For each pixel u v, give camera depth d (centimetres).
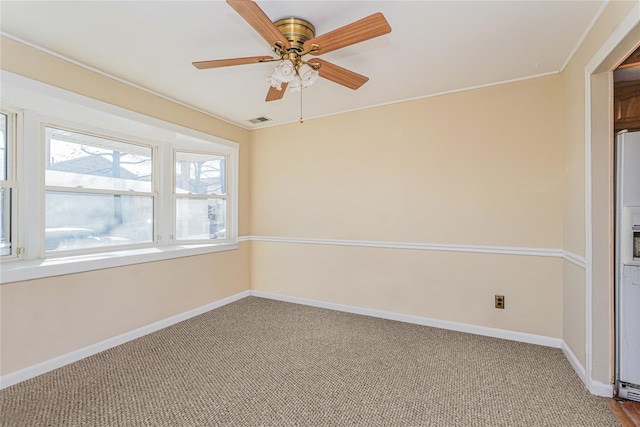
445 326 302
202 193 377
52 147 260
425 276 312
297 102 323
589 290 198
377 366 231
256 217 417
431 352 253
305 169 379
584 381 205
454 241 297
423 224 311
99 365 234
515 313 274
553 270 260
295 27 182
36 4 172
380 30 151
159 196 340
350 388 204
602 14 175
